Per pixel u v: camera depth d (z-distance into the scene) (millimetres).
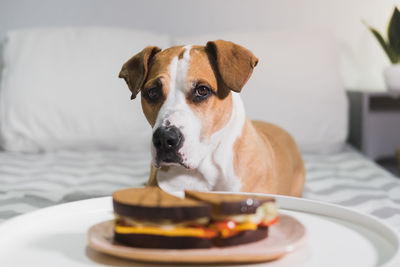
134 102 2816
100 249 687
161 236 673
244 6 3451
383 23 3439
